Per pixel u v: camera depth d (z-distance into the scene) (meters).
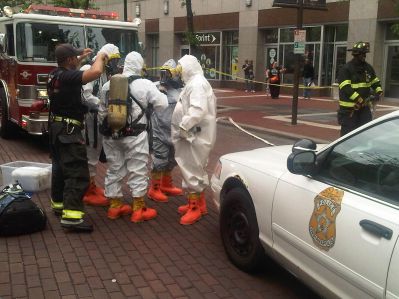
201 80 5.48
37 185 6.73
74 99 5.24
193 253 4.96
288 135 12.75
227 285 4.30
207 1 29.98
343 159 3.46
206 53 30.77
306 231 3.49
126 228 5.62
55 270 4.48
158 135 6.43
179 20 32.09
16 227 5.23
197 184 5.70
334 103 21.20
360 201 3.10
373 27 21.47
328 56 24.27
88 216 6.02
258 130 13.78
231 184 4.76
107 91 5.59
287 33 25.89
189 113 5.36
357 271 2.96
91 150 6.25
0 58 10.98
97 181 7.60
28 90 9.39
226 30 29.19
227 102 21.27
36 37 9.48
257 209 4.18
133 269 4.57
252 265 4.41
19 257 4.74
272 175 4.05
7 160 8.98
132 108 5.55
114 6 36.91
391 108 18.50
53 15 9.87
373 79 8.13
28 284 4.20
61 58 5.31
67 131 5.28
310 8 14.37
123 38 10.38
